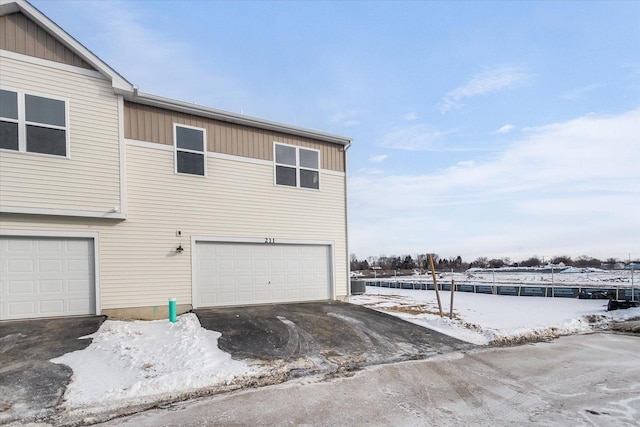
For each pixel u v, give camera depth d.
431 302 15.46
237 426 3.96
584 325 10.41
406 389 5.25
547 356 7.19
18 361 5.73
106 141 9.16
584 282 22.48
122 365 5.77
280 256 12.21
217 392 5.04
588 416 4.24
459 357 7.11
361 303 14.52
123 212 9.23
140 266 9.61
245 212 11.52
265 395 4.95
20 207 8.07
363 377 5.81
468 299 16.86
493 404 4.65
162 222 10.04
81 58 8.98
